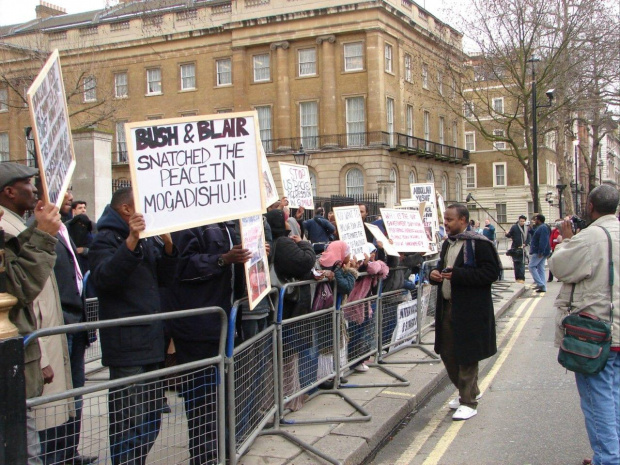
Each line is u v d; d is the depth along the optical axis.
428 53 43.06
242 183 4.10
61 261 4.96
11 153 42.25
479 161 60.72
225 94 40.75
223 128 4.01
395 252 7.83
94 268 3.94
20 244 3.26
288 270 5.50
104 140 13.40
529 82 29.77
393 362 8.03
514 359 8.90
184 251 4.43
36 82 2.89
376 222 9.50
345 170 37.84
